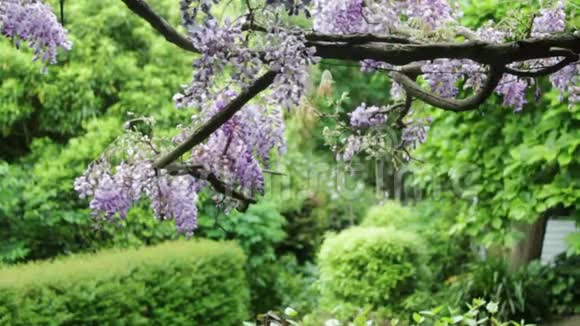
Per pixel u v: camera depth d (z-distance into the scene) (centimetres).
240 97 166
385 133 277
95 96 628
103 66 615
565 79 229
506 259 668
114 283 438
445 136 518
